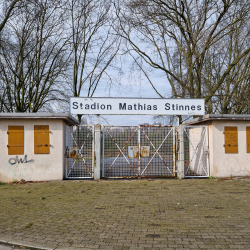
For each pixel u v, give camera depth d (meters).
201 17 17.73
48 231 5.07
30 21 19.31
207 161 11.38
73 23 21.27
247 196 7.73
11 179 10.68
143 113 11.30
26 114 10.54
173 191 8.59
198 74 18.55
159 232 4.92
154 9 17.45
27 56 20.92
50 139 10.88
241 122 11.39
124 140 11.29
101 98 11.18
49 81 21.44
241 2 17.12
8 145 10.71
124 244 4.41
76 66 22.03
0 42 17.47
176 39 18.81
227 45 19.25
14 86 21.75
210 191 8.51
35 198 7.90
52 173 10.84
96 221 5.63
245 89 22.19
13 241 4.59
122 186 9.59
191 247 4.23
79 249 4.25
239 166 11.27
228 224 5.27
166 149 11.36
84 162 11.46
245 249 4.11
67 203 7.24
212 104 24.84
